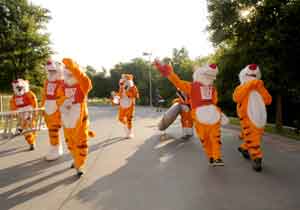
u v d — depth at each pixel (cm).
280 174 604
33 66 2398
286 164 680
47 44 2448
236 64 1222
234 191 509
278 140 970
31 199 491
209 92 690
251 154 642
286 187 526
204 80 692
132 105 1096
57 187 548
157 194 502
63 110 632
